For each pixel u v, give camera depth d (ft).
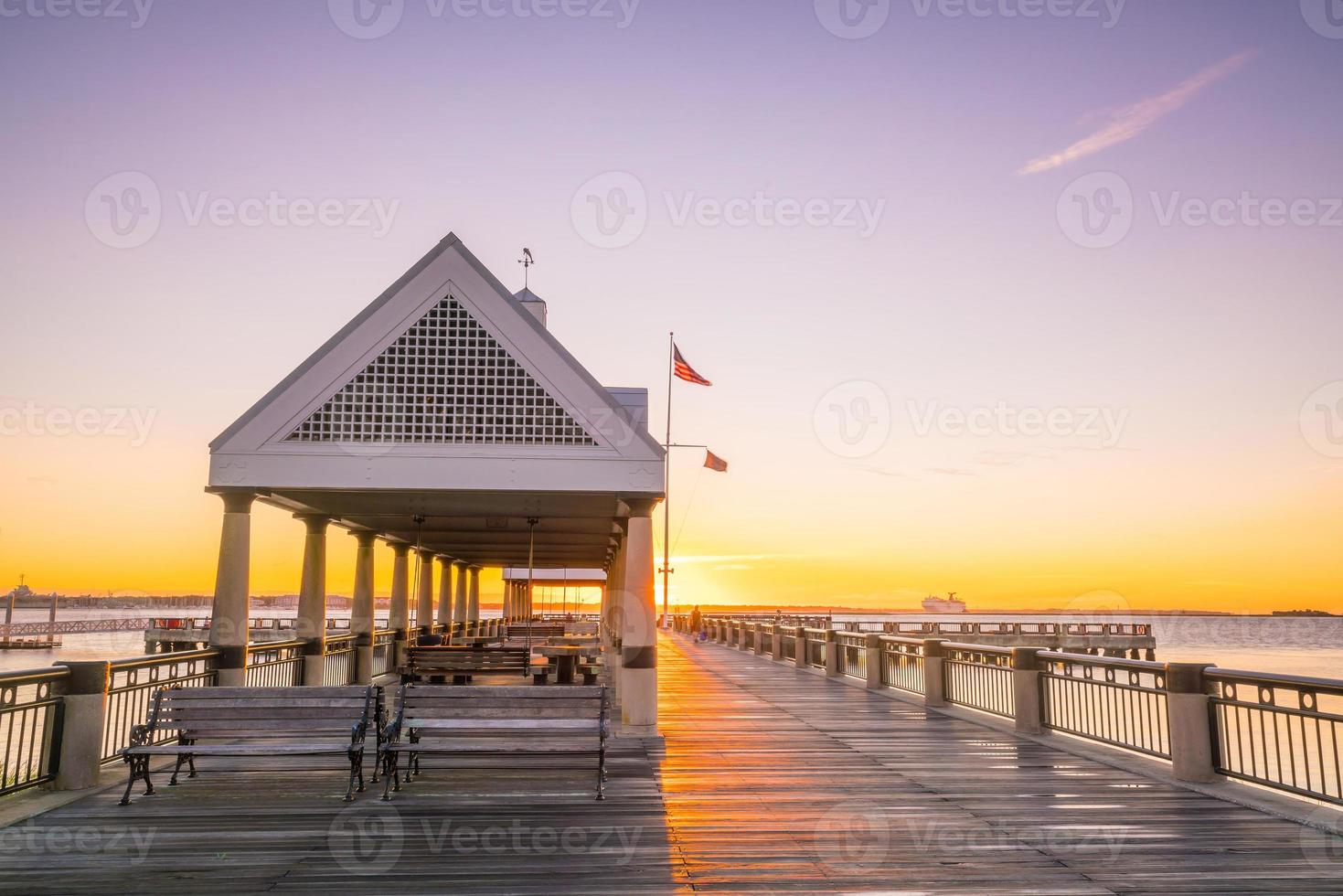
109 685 28.40
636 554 36.14
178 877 17.97
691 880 17.97
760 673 72.84
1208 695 27.43
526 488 34.60
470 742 26.22
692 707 48.16
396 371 35.01
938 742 35.35
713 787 26.58
